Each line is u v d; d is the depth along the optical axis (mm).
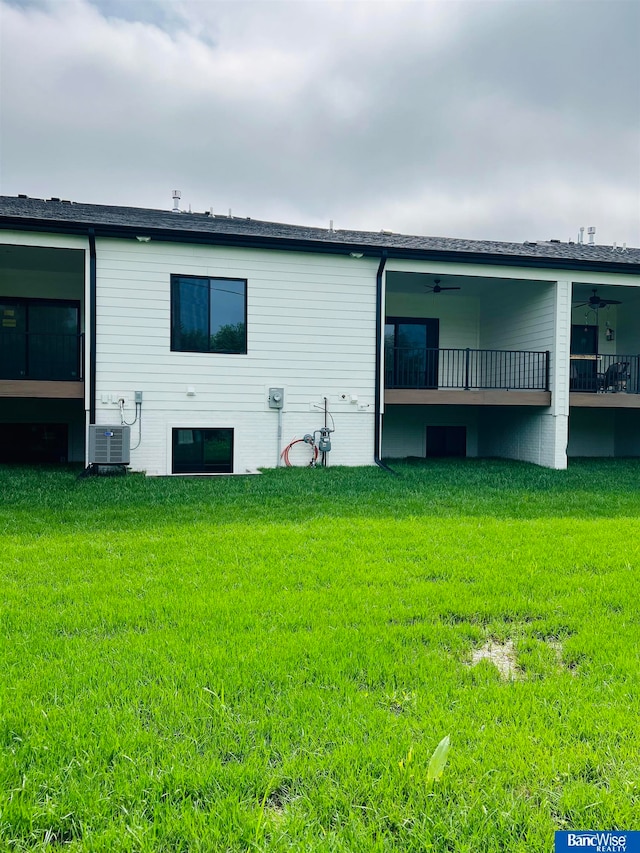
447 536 5445
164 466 10117
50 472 9547
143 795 1844
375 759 2021
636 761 2043
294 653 2854
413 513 6668
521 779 1947
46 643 2930
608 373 12516
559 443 11531
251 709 2344
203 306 10273
